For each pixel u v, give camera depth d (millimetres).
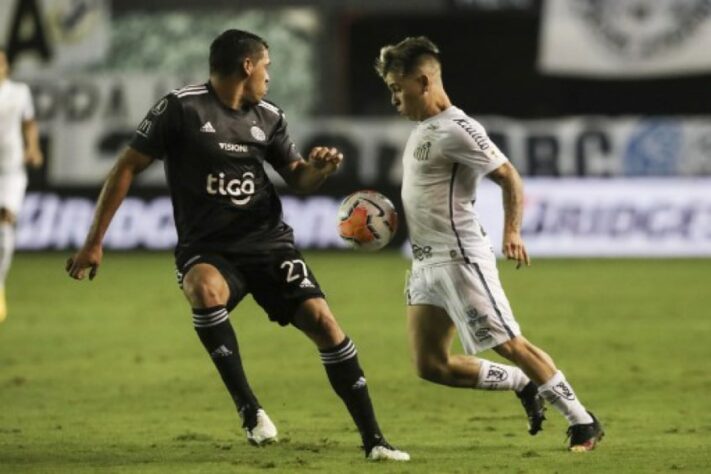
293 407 35875
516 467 25594
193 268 27078
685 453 27516
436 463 26125
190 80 101438
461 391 38625
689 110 112500
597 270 82062
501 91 116688
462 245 27125
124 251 96188
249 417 26922
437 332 27984
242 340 51781
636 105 113500
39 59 106062
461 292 27078
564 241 92500
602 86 113750
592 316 58562
